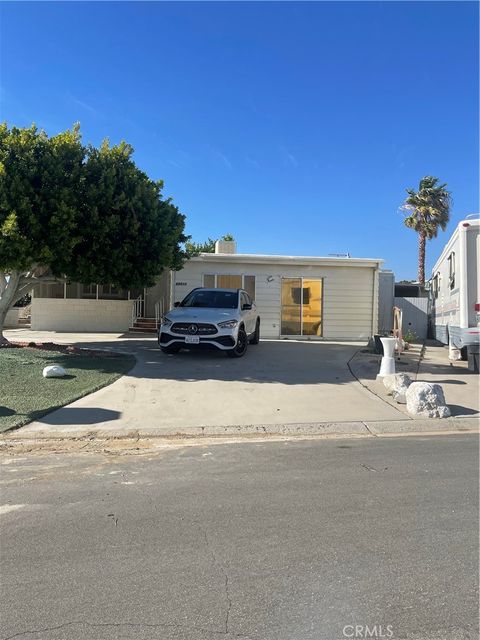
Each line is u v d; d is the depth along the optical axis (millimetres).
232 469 5660
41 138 12492
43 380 9742
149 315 21422
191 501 4699
